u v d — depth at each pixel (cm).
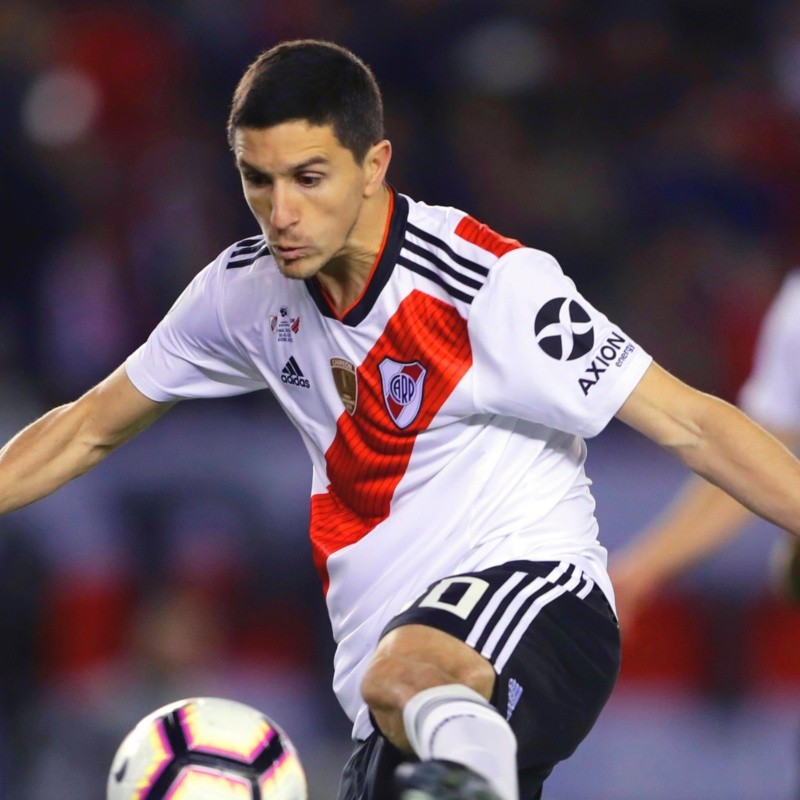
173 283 3388
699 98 3941
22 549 2838
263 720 1180
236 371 1316
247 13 3975
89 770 2703
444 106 3816
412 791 938
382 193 1188
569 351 1159
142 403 1334
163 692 2741
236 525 2912
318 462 1273
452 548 1213
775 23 4097
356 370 1208
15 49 3762
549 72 3875
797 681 2831
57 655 2812
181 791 1133
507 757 1005
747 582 2834
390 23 3912
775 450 1157
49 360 3341
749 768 2803
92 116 3722
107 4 3900
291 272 1132
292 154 1099
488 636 1125
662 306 3472
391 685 1068
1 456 1341
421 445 1207
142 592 2850
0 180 3506
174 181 3625
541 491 1230
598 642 1188
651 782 2806
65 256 3472
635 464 2897
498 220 3628
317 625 2886
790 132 3922
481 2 3959
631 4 4047
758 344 3431
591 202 3662
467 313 1162
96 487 2900
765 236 3731
